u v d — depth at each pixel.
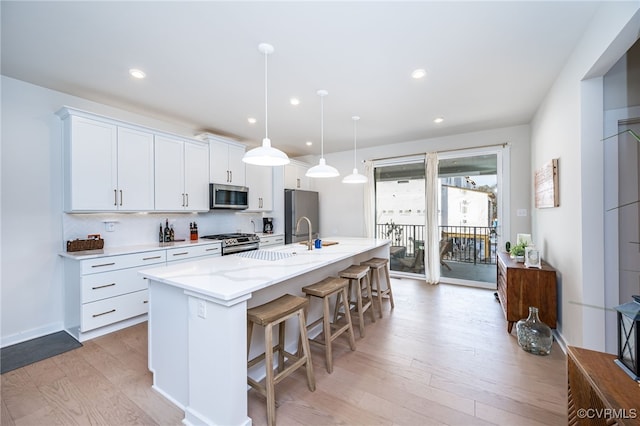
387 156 4.93
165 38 1.88
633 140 1.90
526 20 1.72
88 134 2.69
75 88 2.63
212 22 1.72
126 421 1.55
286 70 2.31
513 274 2.57
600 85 1.92
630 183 1.91
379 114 3.36
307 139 4.57
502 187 3.93
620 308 1.09
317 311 2.68
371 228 5.00
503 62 2.20
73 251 2.71
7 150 2.45
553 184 2.48
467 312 3.17
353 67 2.27
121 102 2.98
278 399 1.71
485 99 2.92
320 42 1.93
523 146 3.80
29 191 2.56
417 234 4.79
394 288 4.16
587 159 1.96
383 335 2.61
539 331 2.25
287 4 1.57
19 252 2.51
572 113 2.11
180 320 1.64
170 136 3.38
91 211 2.71
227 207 4.00
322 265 2.10
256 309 1.69
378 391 1.79
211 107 3.12
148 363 1.95
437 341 2.47
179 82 2.52
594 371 1.08
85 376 1.96
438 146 4.43
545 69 2.31
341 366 2.08
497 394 1.75
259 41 1.92
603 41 1.59
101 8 1.59
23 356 2.24
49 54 2.08
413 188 4.82
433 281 4.35
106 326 2.67
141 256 2.90
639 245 1.90
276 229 4.96
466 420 1.53
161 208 3.28
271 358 1.54
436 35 1.86
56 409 1.64
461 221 4.40
